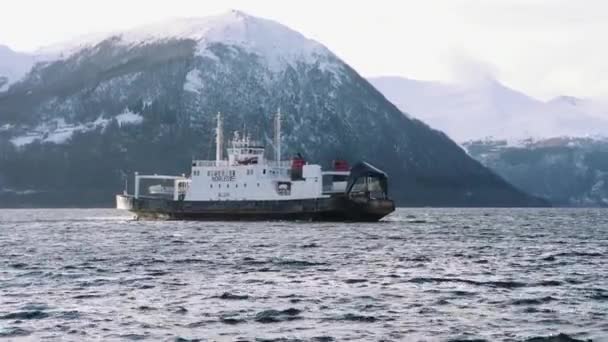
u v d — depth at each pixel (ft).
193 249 380.78
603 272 283.38
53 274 278.26
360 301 215.51
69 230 572.51
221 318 192.75
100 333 177.58
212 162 637.71
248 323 187.62
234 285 246.47
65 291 235.40
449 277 265.75
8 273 282.56
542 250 386.52
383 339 172.35
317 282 253.24
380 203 591.78
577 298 221.05
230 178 617.62
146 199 655.35
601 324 186.80
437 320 191.01
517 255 354.33
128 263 314.76
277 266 301.02
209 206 622.95
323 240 438.40
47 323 187.42
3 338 173.27
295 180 608.19
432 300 217.36
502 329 181.68
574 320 191.11
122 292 232.73
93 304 211.61
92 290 237.04
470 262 319.27
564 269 293.84
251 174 611.47
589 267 302.04
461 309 204.33
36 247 404.16
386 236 483.10
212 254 352.69
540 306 208.64
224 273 279.08
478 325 185.78
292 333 177.58
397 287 241.55
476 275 272.10
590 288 240.53
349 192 589.73
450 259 331.36
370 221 605.73
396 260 324.80
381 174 595.06
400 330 180.65
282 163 629.10
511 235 528.63
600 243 446.19
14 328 182.19
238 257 337.93
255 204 606.55
